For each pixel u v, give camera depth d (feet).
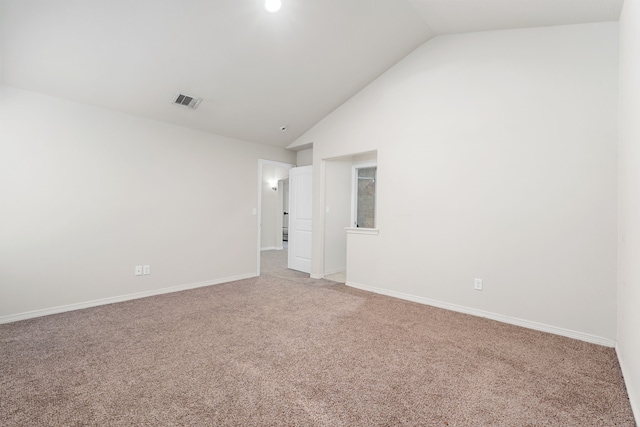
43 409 5.44
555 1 7.74
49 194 10.42
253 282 15.38
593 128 8.47
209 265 14.80
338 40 10.76
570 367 7.06
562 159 8.92
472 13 9.33
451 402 5.72
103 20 8.17
